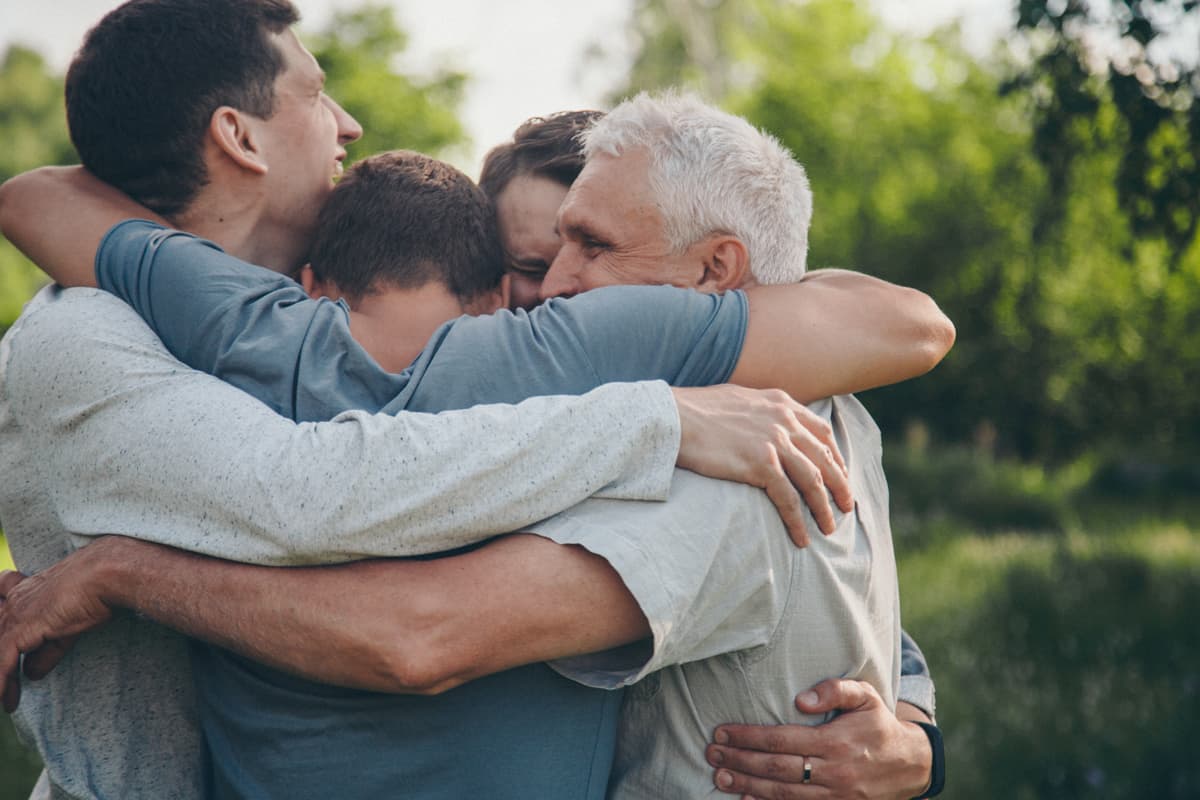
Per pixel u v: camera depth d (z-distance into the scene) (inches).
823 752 68.0
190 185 75.0
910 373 70.9
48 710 71.1
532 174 79.6
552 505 60.0
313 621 59.4
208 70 73.9
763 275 73.5
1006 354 737.0
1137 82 188.9
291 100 77.1
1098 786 198.2
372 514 58.5
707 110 74.6
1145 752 209.6
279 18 77.6
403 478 58.7
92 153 74.7
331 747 64.2
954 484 562.6
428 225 71.4
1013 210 722.8
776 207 73.4
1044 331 732.7
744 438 63.2
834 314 69.9
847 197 779.4
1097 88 199.6
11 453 71.3
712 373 67.8
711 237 72.2
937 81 800.3
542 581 59.7
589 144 75.0
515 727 63.6
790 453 63.9
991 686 246.7
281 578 60.4
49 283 72.5
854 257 764.0
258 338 65.6
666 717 69.2
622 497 61.1
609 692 66.9
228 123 74.6
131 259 68.9
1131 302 709.3
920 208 758.5
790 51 848.9
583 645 60.9
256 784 66.1
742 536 63.0
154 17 74.0
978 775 199.8
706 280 73.2
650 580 59.4
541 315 67.0
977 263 741.3
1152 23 182.4
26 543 73.4
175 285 67.6
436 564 60.4
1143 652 274.7
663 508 61.4
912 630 292.4
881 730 70.0
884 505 75.0
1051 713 227.3
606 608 60.3
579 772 65.2
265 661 61.6
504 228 79.8
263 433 60.9
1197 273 676.7
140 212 74.3
